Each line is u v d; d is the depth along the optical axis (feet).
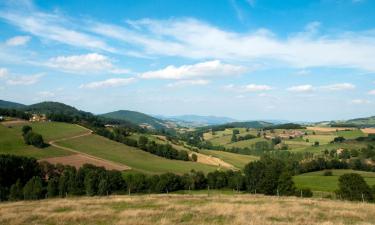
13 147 437.58
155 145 569.64
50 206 101.40
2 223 76.13
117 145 553.64
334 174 431.43
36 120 629.51
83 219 79.00
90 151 486.79
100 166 398.42
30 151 433.48
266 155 585.22
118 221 75.36
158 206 99.25
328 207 99.30
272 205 101.24
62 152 451.94
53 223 75.82
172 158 558.56
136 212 85.51
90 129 613.11
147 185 308.40
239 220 74.54
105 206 99.86
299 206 100.12
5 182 309.22
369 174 418.31
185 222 74.08
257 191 258.78
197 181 347.15
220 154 652.89
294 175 433.07
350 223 74.38
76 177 287.28
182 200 116.37
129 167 435.12
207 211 88.22
